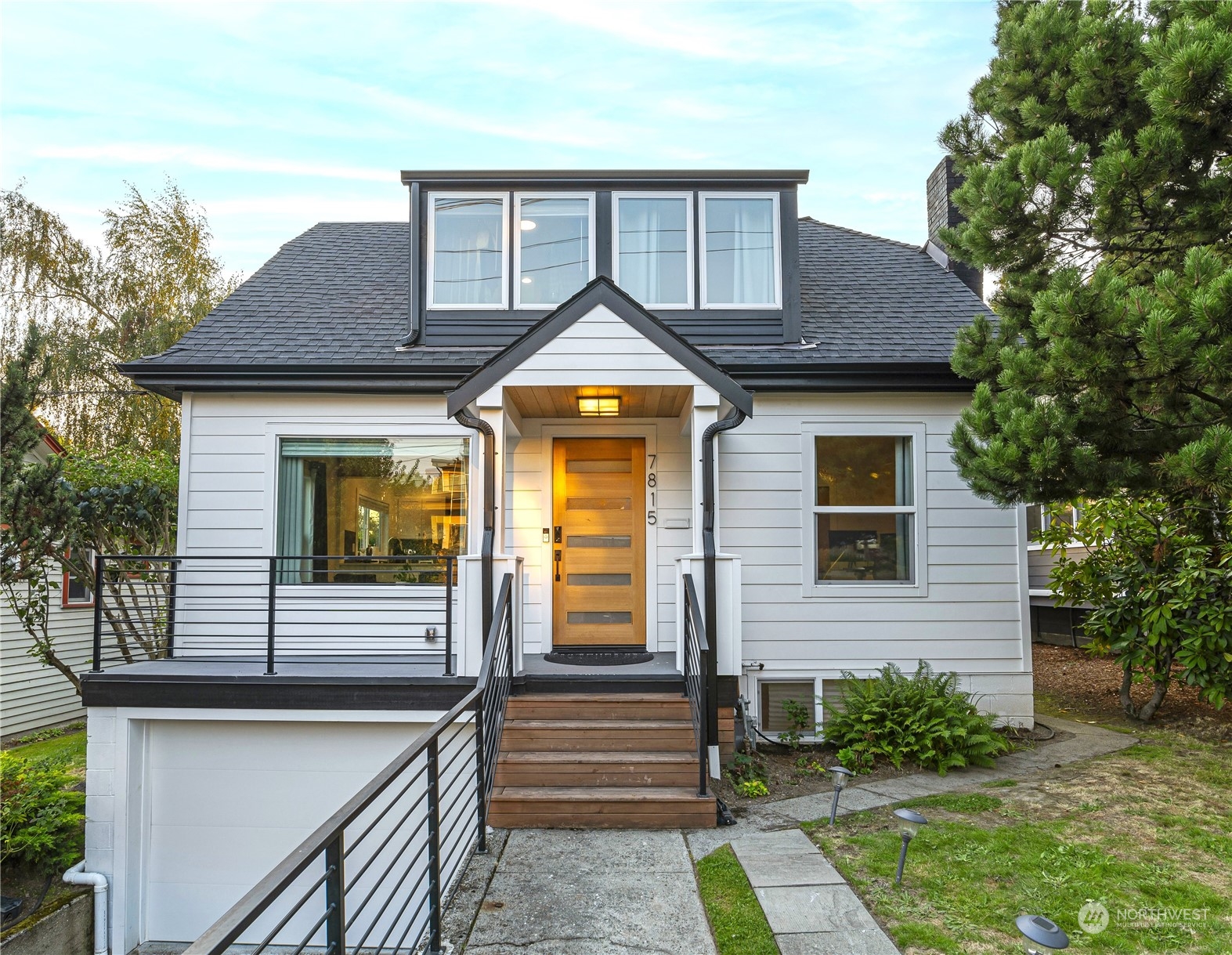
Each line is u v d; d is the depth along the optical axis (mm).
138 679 6141
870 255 10180
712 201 8312
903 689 6688
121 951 5988
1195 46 4988
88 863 6074
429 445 7859
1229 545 7137
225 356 7637
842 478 7816
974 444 6359
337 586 7672
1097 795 5438
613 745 5633
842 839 4707
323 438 7836
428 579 7758
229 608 7215
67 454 11891
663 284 8195
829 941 3465
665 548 7879
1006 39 6875
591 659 7191
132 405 17859
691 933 3604
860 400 7793
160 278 19047
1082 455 5539
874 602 7648
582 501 7980
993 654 7598
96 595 6355
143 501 10227
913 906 3773
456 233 8281
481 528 7645
